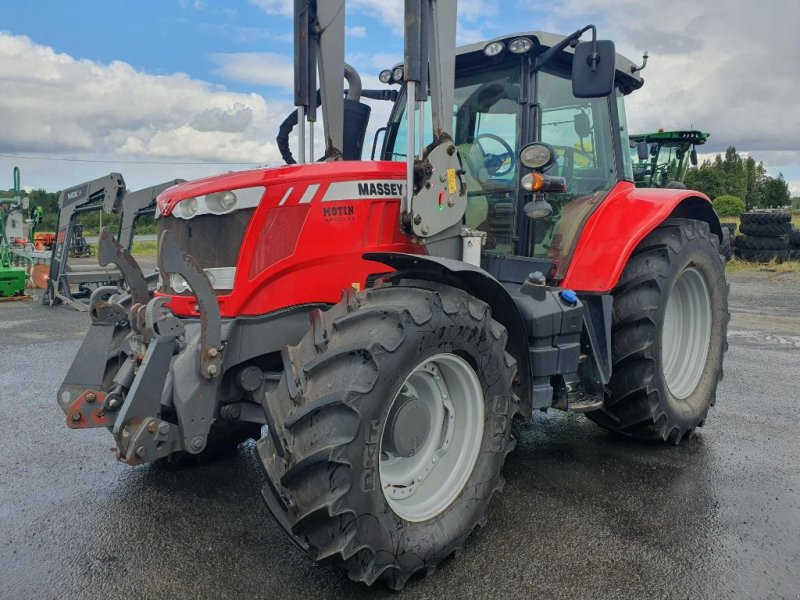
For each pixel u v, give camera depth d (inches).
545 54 131.2
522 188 133.4
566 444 154.5
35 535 108.3
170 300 109.7
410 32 109.6
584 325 134.0
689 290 162.9
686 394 158.6
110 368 118.7
